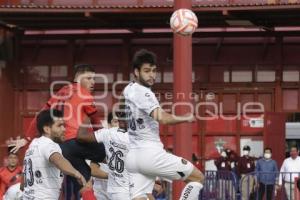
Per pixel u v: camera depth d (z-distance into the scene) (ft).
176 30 116.57
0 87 234.58
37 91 239.09
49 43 239.91
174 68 139.33
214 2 223.51
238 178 191.11
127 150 118.21
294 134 236.63
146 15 215.72
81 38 239.09
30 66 239.50
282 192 182.50
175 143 138.51
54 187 100.27
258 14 213.87
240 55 234.38
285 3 205.16
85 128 121.49
